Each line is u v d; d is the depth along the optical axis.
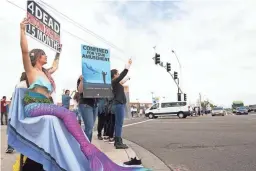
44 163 2.98
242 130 11.48
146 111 36.22
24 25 3.35
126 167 3.51
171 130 12.34
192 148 7.15
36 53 3.56
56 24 5.23
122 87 6.70
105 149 6.46
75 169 2.94
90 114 5.73
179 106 34.94
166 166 5.20
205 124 16.16
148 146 7.63
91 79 5.83
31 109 3.14
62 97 10.02
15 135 3.08
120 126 6.62
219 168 5.02
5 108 15.18
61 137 3.06
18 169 3.43
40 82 3.38
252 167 5.03
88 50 5.92
